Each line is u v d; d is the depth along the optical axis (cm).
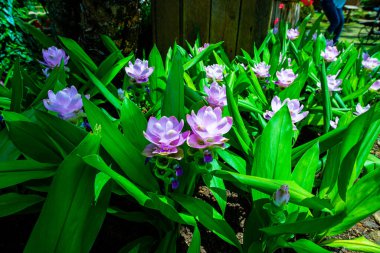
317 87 95
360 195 44
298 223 38
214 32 131
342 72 103
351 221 45
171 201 45
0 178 38
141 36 150
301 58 110
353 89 107
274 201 38
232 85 83
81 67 81
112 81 105
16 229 52
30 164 41
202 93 77
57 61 74
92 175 37
